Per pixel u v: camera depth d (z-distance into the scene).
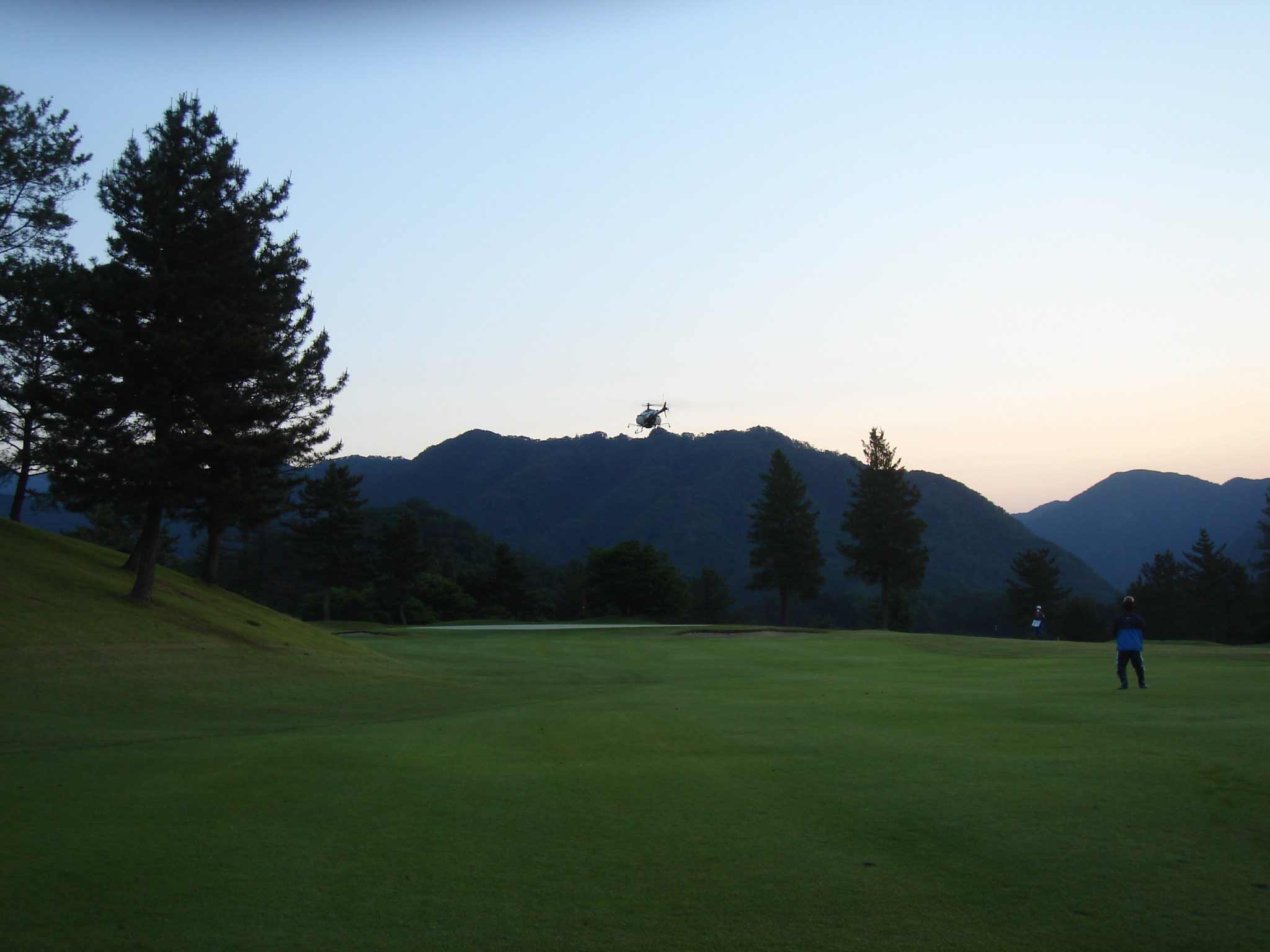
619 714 14.38
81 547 32.69
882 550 66.50
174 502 24.84
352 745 11.20
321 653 25.33
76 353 23.89
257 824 7.39
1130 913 5.30
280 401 28.36
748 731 12.18
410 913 5.42
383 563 81.50
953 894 5.66
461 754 10.61
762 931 5.12
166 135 26.06
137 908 5.48
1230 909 5.33
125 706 15.34
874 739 11.14
